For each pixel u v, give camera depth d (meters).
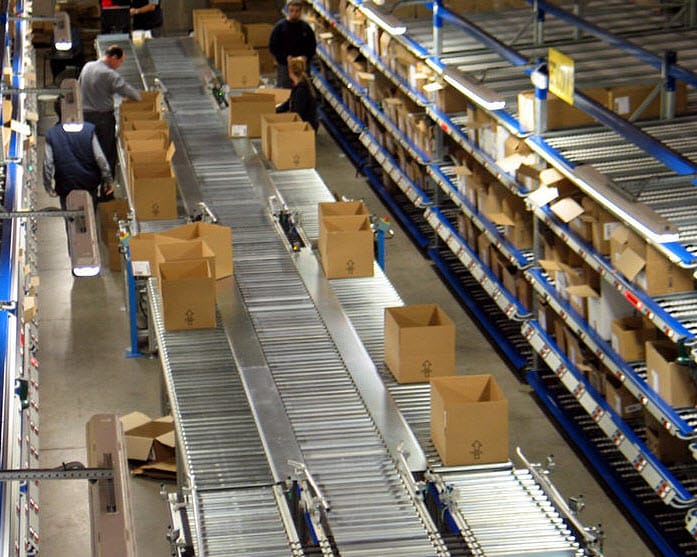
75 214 5.86
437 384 6.73
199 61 15.07
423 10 13.16
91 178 12.23
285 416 7.02
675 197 8.11
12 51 12.59
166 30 20.86
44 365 10.52
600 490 8.67
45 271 12.34
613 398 8.32
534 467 6.51
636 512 8.19
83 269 5.45
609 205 7.23
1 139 9.03
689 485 7.60
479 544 5.80
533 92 9.41
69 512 8.52
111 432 4.30
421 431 6.96
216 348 7.88
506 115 9.67
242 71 13.43
